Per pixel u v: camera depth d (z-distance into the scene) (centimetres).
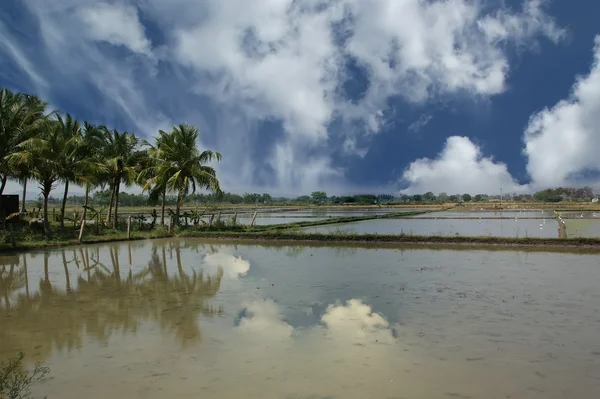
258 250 2266
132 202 10250
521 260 1798
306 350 782
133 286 1363
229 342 828
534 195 15812
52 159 2694
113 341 845
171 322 965
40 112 2767
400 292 1225
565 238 2198
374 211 7838
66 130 3048
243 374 684
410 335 858
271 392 625
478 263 1730
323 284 1348
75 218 3278
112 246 2492
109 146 3331
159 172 3259
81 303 1151
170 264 1800
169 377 677
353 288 1284
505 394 620
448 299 1138
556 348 787
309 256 2000
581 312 1008
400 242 2450
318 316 995
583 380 661
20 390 619
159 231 3092
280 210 8444
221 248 2375
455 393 622
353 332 880
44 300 1189
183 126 3316
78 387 647
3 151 2495
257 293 1236
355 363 723
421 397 610
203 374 686
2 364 732
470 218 4950
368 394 618
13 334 895
